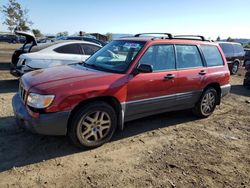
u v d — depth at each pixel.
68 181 3.53
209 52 6.25
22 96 4.37
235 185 3.68
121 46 5.23
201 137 5.21
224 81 6.48
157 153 4.43
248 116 6.77
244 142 5.12
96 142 4.41
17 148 4.30
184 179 3.73
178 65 5.47
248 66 10.78
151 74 4.93
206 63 6.08
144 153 4.41
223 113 6.93
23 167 3.79
